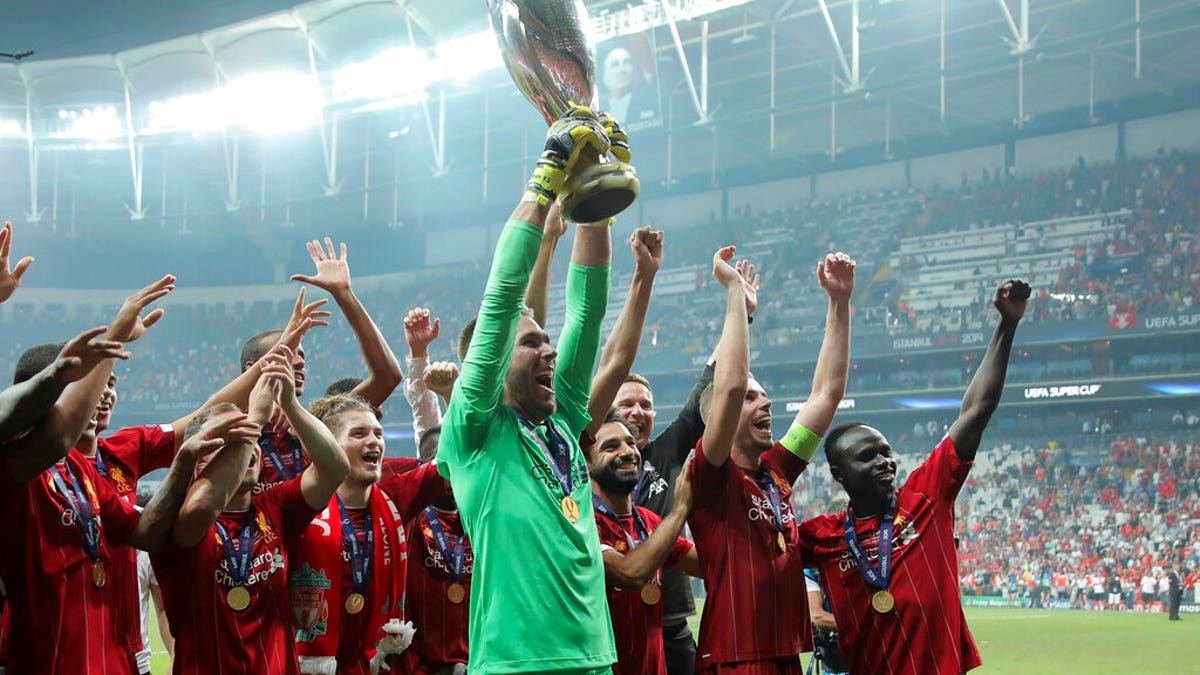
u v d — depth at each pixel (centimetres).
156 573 414
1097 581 2591
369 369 539
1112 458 2984
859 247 3619
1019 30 3158
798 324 3544
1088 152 3412
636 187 322
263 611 421
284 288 4659
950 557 482
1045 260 3275
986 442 3203
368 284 4619
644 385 559
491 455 347
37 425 362
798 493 3170
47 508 386
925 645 467
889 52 3400
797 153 3753
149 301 368
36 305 4572
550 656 327
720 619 444
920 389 3177
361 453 474
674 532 422
